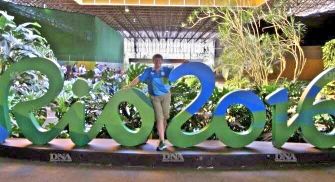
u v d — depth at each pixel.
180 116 5.89
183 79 7.05
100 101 7.22
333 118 7.01
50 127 6.86
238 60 11.02
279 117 5.96
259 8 13.59
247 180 5.08
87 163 5.75
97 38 20.44
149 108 5.89
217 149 5.90
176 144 5.91
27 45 8.41
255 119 5.97
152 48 56.91
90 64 19.20
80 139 6.02
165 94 5.85
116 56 28.88
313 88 5.98
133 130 6.37
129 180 5.04
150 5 25.33
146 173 5.36
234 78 11.38
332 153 5.90
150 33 49.03
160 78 5.83
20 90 7.82
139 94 5.89
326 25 16.59
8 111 6.31
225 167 5.63
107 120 5.97
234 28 11.23
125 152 5.71
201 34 48.34
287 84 8.11
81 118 6.03
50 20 17.55
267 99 5.95
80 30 19.06
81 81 6.03
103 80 7.80
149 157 5.66
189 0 24.94
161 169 5.55
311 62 16.55
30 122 6.10
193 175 5.28
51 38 17.64
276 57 12.81
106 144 6.20
